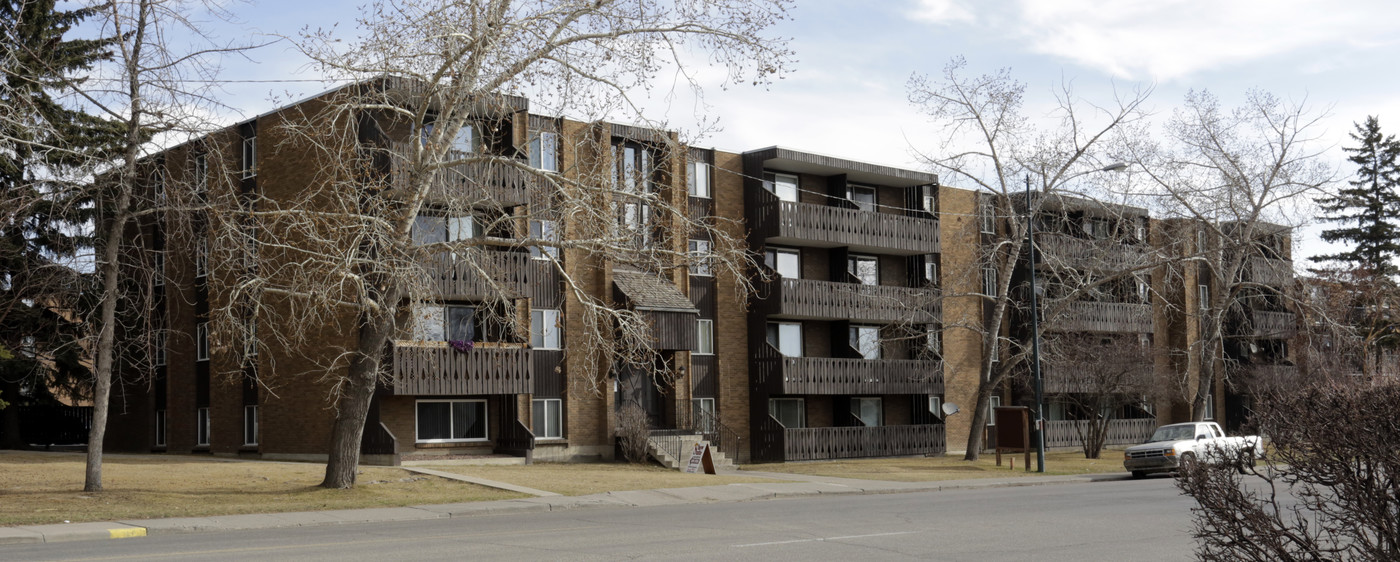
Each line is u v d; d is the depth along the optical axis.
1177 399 52.78
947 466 37.84
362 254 24.44
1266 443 9.00
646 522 18.92
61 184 21.42
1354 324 51.03
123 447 41.28
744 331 41.00
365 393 24.34
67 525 18.16
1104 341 47.25
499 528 17.97
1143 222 45.66
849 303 42.22
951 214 46.28
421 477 26.67
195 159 24.52
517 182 28.55
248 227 23.22
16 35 23.64
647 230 25.16
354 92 25.64
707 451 32.78
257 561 13.30
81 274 23.64
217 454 36.69
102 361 22.62
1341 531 8.18
